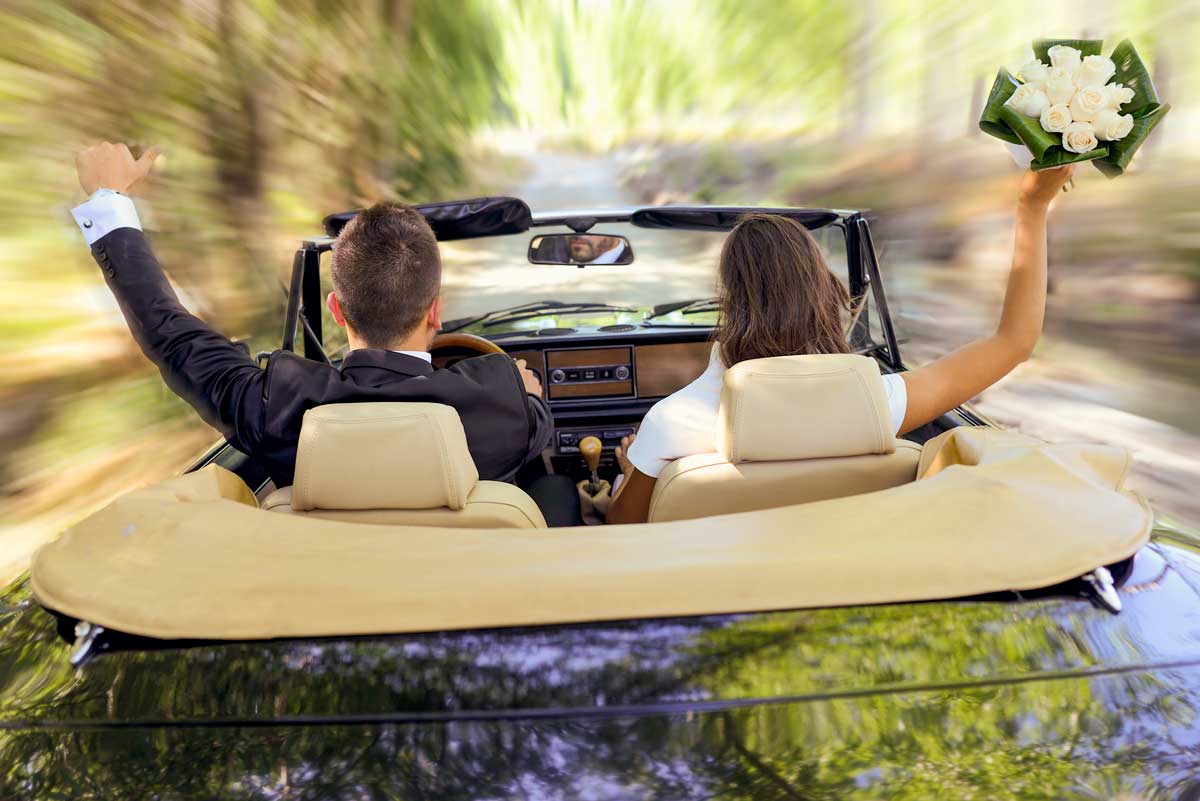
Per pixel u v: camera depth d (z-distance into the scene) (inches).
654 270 150.6
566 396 152.6
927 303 303.7
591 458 116.7
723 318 78.6
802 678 51.2
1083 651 53.1
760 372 67.4
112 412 242.8
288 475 76.5
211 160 383.2
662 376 152.7
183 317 78.6
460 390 77.4
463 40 675.4
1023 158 72.7
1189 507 165.5
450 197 624.7
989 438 71.4
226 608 53.9
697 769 48.6
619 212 142.3
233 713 51.1
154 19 362.9
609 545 58.6
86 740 50.9
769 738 49.3
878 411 67.6
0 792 49.8
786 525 59.6
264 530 60.1
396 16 587.8
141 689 52.2
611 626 53.1
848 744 49.2
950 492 61.3
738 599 54.0
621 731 49.5
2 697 53.9
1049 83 68.1
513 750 49.1
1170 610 56.3
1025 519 58.6
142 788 49.1
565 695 50.6
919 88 786.8
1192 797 48.8
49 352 255.4
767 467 68.2
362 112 538.6
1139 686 51.8
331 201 473.7
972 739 49.6
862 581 54.9
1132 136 68.0
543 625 53.1
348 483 63.2
